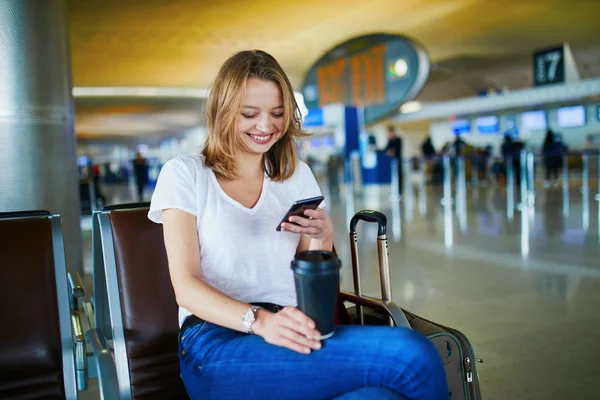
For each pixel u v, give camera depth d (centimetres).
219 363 110
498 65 1695
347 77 1225
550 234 552
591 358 240
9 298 137
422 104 2212
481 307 319
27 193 334
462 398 146
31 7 329
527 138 1717
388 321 147
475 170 1402
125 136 3378
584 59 1608
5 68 323
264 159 142
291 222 125
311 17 933
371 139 1261
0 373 135
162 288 155
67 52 358
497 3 939
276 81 129
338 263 99
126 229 154
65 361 141
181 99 1889
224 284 129
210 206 129
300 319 101
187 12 859
